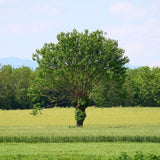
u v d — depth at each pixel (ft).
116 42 208.95
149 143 128.36
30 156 96.94
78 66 202.59
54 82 207.21
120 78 208.03
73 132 149.48
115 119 282.77
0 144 126.21
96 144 124.47
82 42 204.33
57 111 357.82
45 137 133.49
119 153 100.42
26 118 296.10
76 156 96.63
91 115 318.45
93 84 208.85
